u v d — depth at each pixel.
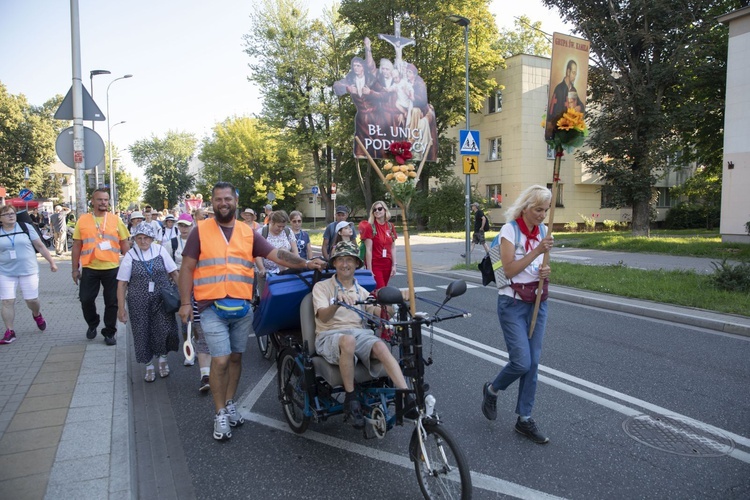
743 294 8.81
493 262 3.89
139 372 5.85
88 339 6.54
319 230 36.16
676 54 18.12
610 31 18.88
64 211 19.19
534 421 4.15
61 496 2.90
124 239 6.52
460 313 3.51
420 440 3.06
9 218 6.48
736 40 16.48
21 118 42.94
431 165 29.62
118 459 3.35
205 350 5.18
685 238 19.39
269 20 33.94
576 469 3.50
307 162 50.03
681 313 7.84
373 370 3.52
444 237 25.08
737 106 16.56
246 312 4.10
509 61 30.38
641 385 5.10
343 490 3.30
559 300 9.70
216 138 52.94
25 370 5.23
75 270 6.36
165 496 3.25
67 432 3.75
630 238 18.94
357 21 27.70
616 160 20.23
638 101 18.75
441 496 3.12
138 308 5.27
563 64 3.67
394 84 10.66
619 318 8.09
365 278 4.29
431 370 5.65
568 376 5.38
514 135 30.44
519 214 3.82
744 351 6.22
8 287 6.39
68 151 8.11
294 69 34.41
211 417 4.54
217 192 3.96
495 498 3.15
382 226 6.79
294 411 4.23
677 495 3.17
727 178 16.92
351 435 4.14
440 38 26.88
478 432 4.10
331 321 3.81
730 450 3.74
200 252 4.00
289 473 3.53
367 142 10.67
